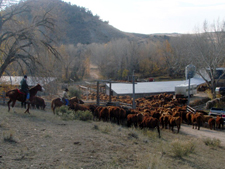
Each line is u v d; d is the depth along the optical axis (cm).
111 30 19662
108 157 719
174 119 1678
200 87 5684
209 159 986
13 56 2102
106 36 17550
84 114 1520
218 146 1343
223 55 4203
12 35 2027
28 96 1325
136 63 9319
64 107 1530
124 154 781
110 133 1100
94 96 5103
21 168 548
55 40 2303
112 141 935
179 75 8856
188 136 1573
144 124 1485
